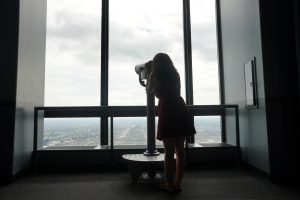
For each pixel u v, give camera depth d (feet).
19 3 8.65
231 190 7.20
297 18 8.27
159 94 6.93
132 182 8.23
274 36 8.49
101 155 10.46
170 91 6.89
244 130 10.18
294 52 8.44
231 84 11.34
